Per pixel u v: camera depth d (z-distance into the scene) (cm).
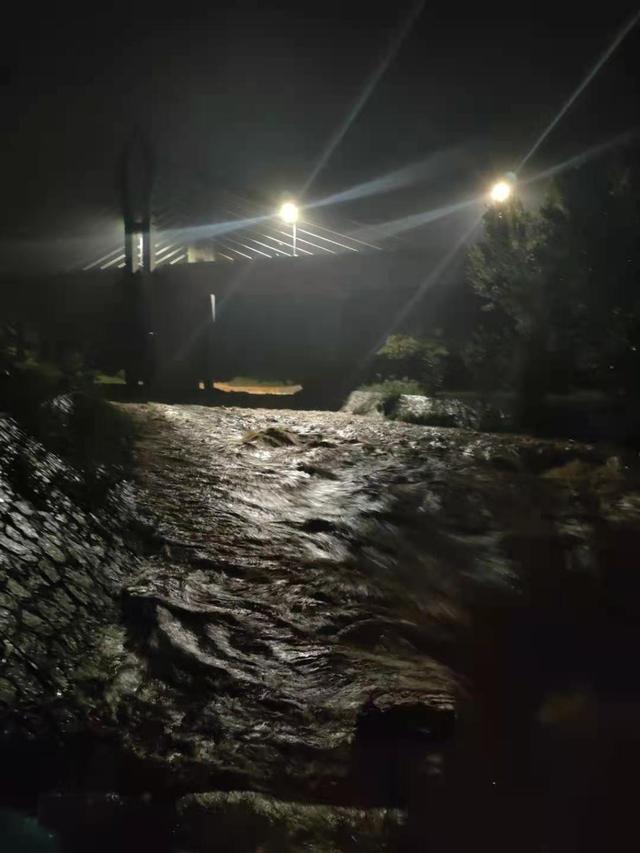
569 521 816
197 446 938
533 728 470
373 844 342
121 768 370
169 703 426
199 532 665
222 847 327
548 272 1230
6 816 332
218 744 397
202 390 1806
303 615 544
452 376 1487
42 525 562
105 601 520
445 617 592
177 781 366
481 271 1390
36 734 379
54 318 2097
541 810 393
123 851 320
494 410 1264
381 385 1552
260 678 458
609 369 1188
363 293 2042
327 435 1082
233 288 2027
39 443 699
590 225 1173
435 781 392
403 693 446
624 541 770
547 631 605
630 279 1134
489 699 494
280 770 383
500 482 920
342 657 492
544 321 1253
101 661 450
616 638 611
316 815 350
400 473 927
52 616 472
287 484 836
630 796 412
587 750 451
